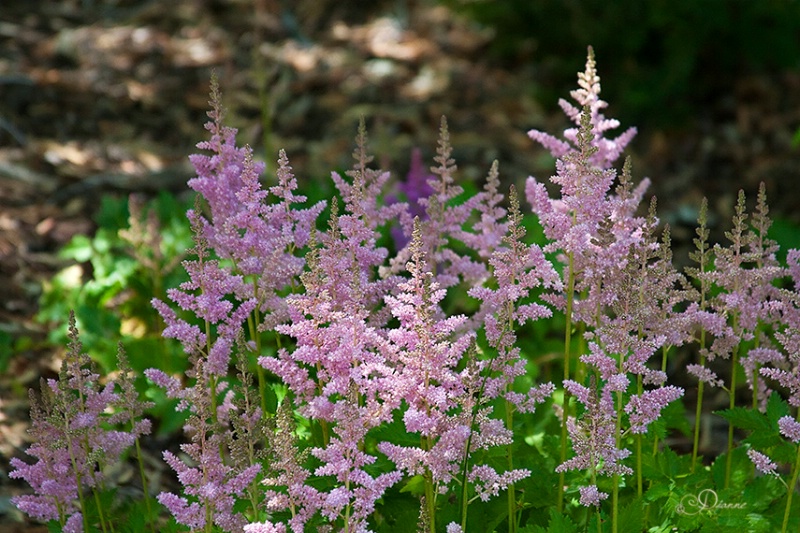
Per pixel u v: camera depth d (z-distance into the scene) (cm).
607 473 304
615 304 311
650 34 931
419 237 291
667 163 894
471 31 1095
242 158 367
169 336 327
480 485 336
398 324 431
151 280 571
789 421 310
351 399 281
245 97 941
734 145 912
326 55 1030
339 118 923
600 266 338
